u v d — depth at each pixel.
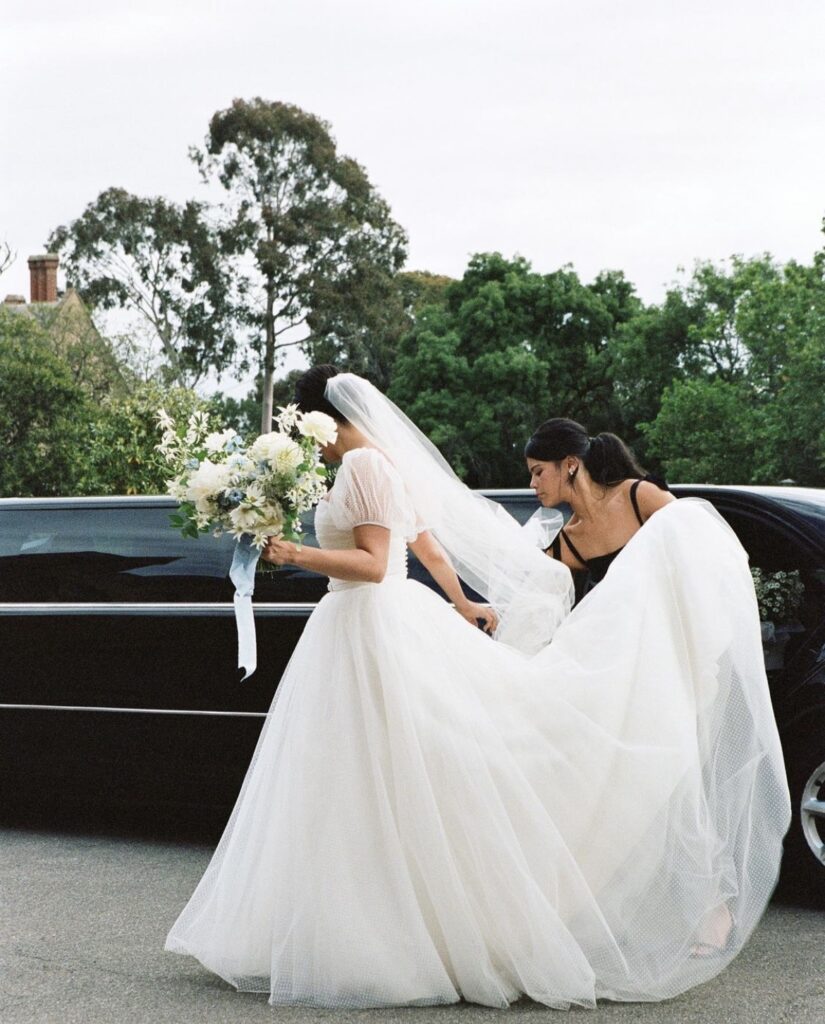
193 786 6.12
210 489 4.23
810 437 35.00
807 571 5.17
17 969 4.32
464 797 3.99
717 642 4.25
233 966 4.08
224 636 6.05
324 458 4.56
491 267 49.50
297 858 4.01
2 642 6.51
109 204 47.16
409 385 47.38
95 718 6.30
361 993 3.90
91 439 34.56
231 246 46.25
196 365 46.72
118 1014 3.86
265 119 46.34
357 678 4.12
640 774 4.13
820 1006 3.89
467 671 4.19
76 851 6.17
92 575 6.41
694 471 40.28
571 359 49.09
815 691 5.00
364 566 4.12
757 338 40.66
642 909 4.08
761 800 4.19
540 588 4.80
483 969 3.91
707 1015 3.82
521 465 47.00
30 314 44.56
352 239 47.19
